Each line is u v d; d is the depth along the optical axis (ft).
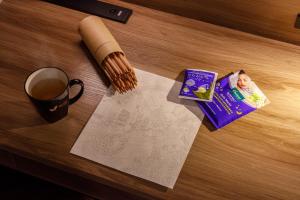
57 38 2.57
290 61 2.53
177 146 2.19
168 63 2.50
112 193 2.30
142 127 2.25
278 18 2.52
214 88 2.38
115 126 2.25
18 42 2.54
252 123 2.29
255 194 2.07
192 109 2.33
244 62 2.52
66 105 2.21
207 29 2.64
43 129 2.23
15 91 2.35
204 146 2.20
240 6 2.54
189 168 2.13
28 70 2.43
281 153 2.20
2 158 2.50
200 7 2.64
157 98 2.36
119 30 2.61
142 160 2.14
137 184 2.08
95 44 2.34
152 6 2.75
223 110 2.30
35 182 3.40
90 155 2.15
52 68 2.20
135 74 2.44
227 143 2.22
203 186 2.08
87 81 2.40
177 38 2.60
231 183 2.10
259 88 2.42
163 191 2.06
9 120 2.25
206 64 2.50
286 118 2.31
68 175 2.31
